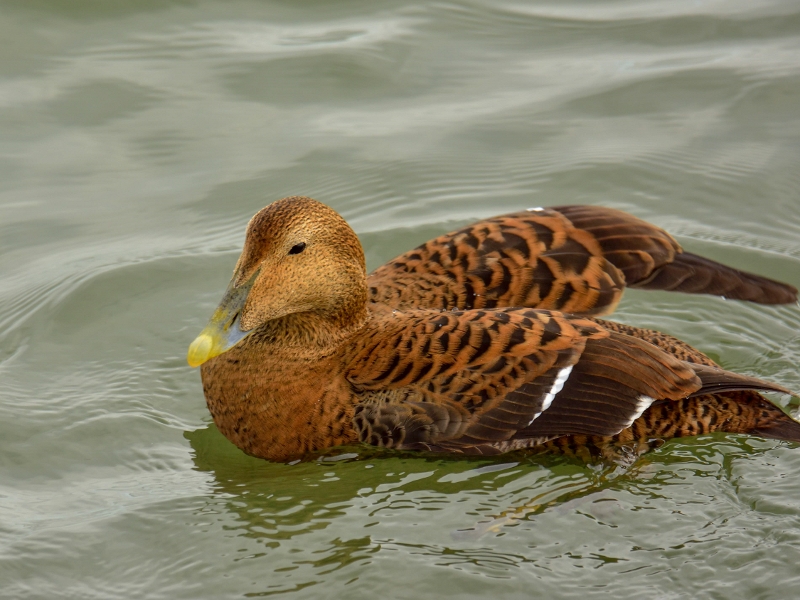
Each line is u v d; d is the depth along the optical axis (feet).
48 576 27.76
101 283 41.37
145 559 28.30
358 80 53.31
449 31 57.36
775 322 39.24
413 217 45.03
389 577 26.99
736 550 27.37
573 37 56.90
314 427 31.24
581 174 47.14
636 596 26.13
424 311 32.35
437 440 30.37
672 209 45.06
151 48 55.01
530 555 27.71
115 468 32.53
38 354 37.99
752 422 31.24
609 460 30.94
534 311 31.37
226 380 32.30
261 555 28.14
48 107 50.67
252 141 49.29
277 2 59.26
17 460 32.71
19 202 45.60
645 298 40.93
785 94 51.34
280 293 30.96
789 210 44.88
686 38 56.18
